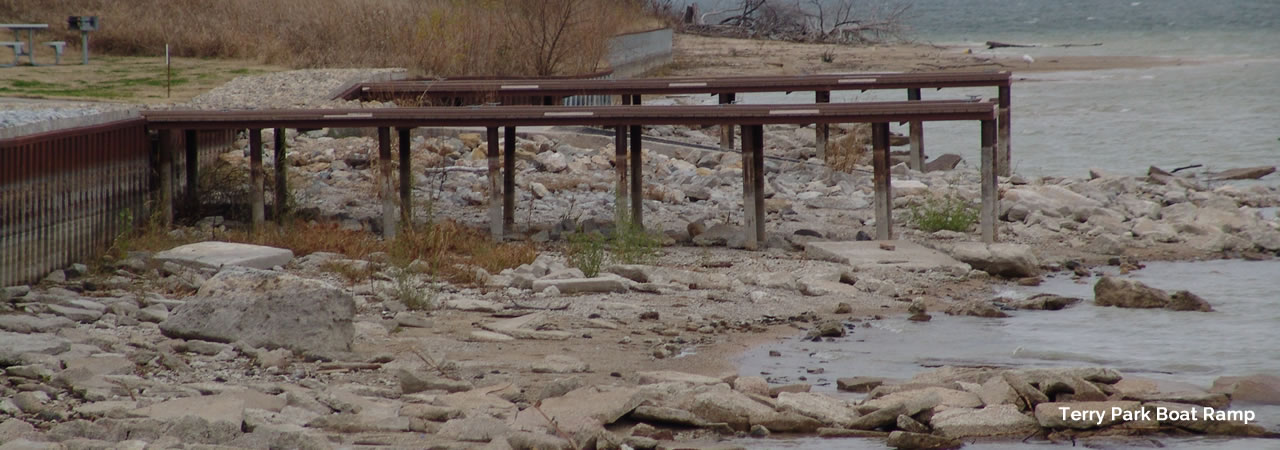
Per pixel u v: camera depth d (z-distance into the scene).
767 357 38.72
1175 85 162.25
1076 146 107.88
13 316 39.12
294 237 54.94
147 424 27.70
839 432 30.80
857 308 46.56
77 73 96.75
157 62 107.06
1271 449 29.53
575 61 119.25
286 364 35.12
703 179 76.12
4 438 26.72
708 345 40.12
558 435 28.84
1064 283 52.53
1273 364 38.06
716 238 59.75
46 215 47.16
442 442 27.89
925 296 48.97
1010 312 46.38
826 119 56.06
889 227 58.00
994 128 57.00
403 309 43.69
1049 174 91.38
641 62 157.38
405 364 35.78
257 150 57.12
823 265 53.88
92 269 49.19
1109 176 82.62
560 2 118.12
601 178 75.19
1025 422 31.14
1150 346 40.72
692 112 55.94
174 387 31.84
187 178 60.31
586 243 55.03
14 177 44.72
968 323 44.31
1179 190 78.06
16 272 45.09
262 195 57.59
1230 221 65.44
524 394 32.81
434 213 64.62
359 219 62.22
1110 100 144.25
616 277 48.97
